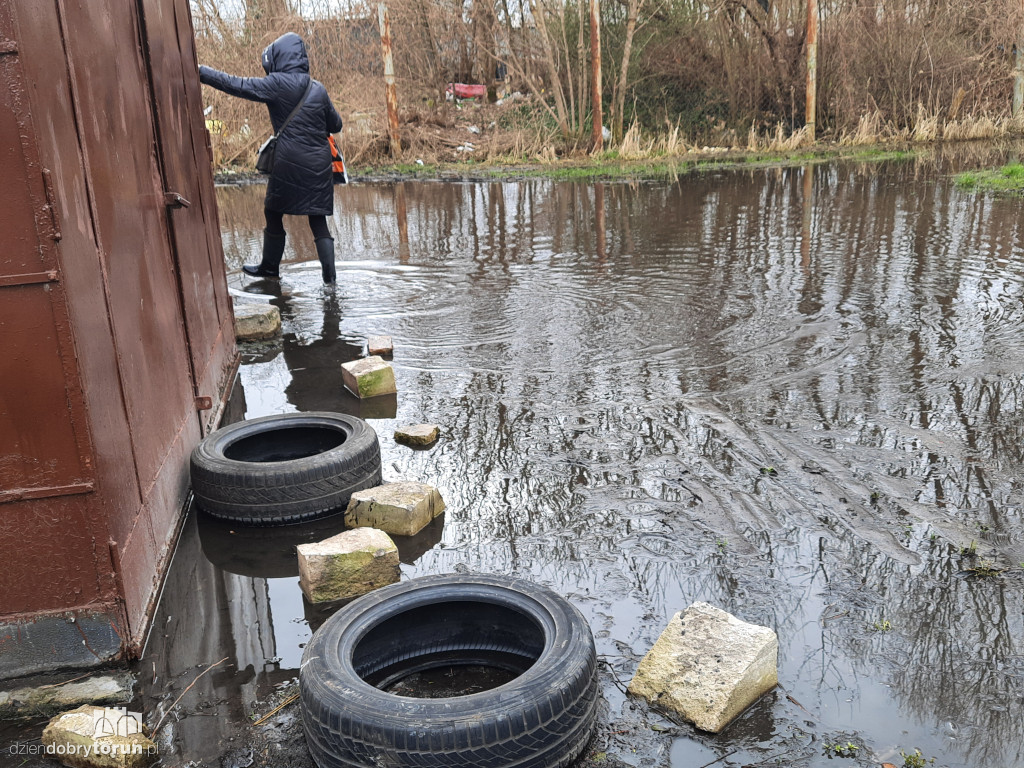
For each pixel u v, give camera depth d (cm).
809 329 654
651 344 638
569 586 327
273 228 895
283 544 383
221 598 339
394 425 507
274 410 547
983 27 2519
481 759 222
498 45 2625
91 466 282
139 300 367
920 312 686
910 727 247
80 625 292
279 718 265
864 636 289
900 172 1677
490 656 293
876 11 2508
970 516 365
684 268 898
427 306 793
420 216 1413
